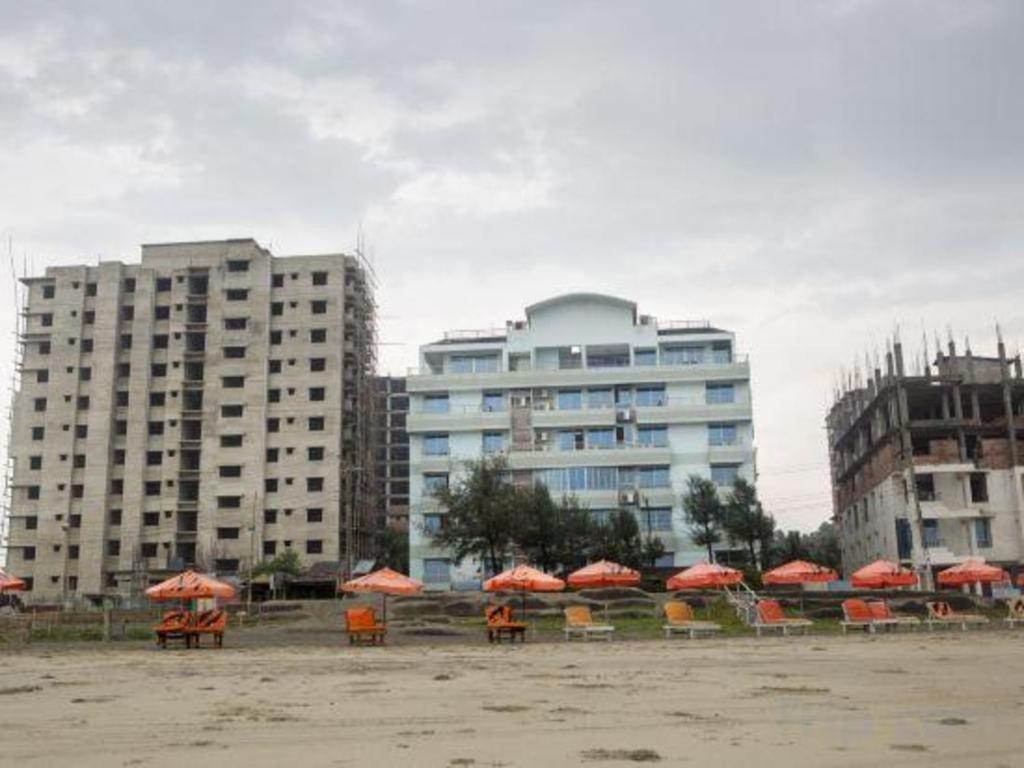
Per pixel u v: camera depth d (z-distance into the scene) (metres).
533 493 76.06
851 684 17.23
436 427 91.94
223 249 106.44
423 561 89.25
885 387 78.62
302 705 14.94
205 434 101.44
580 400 93.06
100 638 41.03
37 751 10.73
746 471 88.75
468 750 10.53
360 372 110.19
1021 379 77.88
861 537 92.25
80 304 106.44
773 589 71.38
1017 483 74.75
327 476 99.31
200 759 10.15
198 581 37.78
